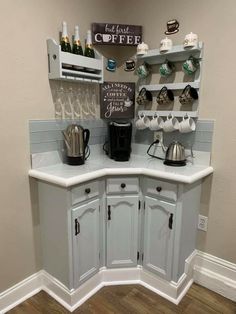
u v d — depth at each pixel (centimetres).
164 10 181
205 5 162
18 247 163
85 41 185
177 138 189
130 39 193
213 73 165
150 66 196
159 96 187
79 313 157
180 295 170
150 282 178
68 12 171
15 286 164
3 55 140
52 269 170
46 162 171
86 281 168
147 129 205
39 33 156
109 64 206
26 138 158
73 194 148
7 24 140
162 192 159
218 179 172
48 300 167
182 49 168
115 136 187
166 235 162
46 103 167
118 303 165
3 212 152
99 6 191
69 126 173
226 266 175
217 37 160
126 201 171
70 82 180
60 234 156
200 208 182
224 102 163
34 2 151
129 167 168
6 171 150
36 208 169
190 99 172
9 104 146
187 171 159
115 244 177
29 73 154
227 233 173
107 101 205
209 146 173
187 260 174
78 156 173
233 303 167
